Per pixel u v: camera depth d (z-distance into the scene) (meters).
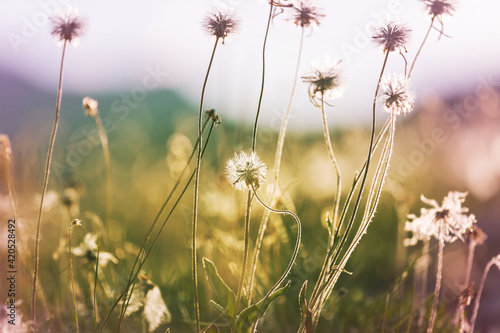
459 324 0.62
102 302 0.66
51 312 0.67
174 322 0.67
